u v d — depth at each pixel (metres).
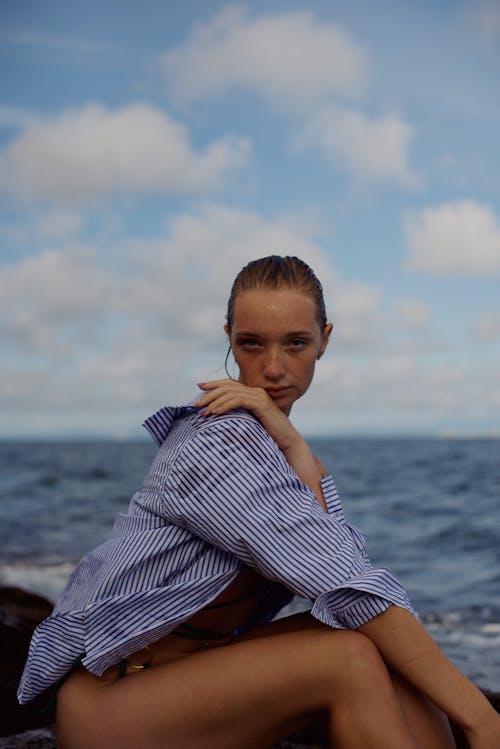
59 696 2.14
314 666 1.91
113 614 2.04
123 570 2.05
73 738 2.05
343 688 1.91
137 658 2.12
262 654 1.95
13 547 11.72
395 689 2.03
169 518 2.05
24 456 74.00
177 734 1.97
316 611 1.93
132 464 52.47
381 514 18.33
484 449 85.81
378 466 44.03
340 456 63.41
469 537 13.40
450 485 28.33
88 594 2.11
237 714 1.94
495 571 9.48
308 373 2.28
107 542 2.22
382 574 2.00
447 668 1.95
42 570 9.08
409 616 1.97
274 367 2.21
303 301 2.20
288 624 2.09
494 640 5.62
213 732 1.96
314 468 2.25
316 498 2.21
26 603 4.72
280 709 1.94
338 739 1.93
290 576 1.96
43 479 33.44
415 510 19.20
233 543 1.99
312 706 1.94
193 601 2.04
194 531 2.03
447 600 7.56
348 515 18.14
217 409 2.09
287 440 2.21
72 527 14.95
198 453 2.01
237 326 2.25
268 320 2.18
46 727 3.15
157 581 2.05
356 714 1.90
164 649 2.14
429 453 70.19
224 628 2.21
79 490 26.72
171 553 2.05
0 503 21.25
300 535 1.99
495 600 7.44
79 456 74.38
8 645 3.75
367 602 1.96
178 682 1.97
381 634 1.97
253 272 2.24
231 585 2.16
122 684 2.04
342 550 2.00
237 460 2.00
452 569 9.88
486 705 1.92
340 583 1.96
